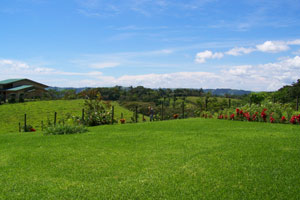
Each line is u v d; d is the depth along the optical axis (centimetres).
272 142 729
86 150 747
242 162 563
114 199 424
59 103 4384
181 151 684
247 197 412
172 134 949
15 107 3925
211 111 1673
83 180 514
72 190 464
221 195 421
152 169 553
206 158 604
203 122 1259
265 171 507
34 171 578
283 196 411
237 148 678
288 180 463
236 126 1091
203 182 471
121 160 630
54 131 1121
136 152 701
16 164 635
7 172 577
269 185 448
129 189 456
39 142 916
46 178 532
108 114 1614
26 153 741
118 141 860
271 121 1198
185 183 469
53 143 880
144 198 422
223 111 1500
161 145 771
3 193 463
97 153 708
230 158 593
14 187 488
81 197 437
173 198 417
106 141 870
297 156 589
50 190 468
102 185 481
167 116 2038
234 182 464
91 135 1012
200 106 1917
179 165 568
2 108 3819
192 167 548
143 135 953
